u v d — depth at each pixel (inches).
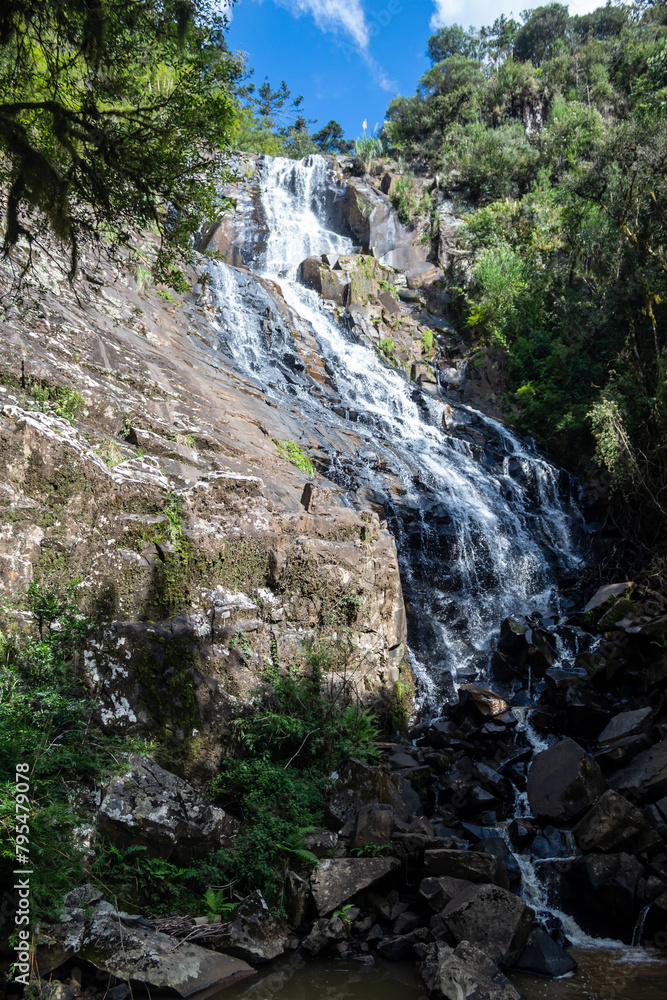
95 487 266.1
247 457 389.1
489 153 1176.8
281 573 309.6
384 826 242.1
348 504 429.1
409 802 277.7
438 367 817.5
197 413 401.7
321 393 637.9
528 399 730.8
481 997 177.8
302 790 251.4
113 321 434.9
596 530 581.9
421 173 1327.5
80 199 243.6
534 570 523.5
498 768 315.3
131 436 325.1
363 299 864.9
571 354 718.5
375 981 194.1
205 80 239.9
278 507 339.6
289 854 230.8
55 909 184.4
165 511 283.6
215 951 198.1
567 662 404.8
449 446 650.2
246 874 221.5
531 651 405.7
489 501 574.2
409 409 705.6
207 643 269.4
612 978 200.1
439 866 229.9
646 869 239.3
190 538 282.0
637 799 269.7
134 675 248.2
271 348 664.4
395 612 383.9
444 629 447.5
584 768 277.0
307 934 215.0
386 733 339.0
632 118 736.3
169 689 253.1
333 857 234.2
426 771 298.7
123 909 201.8
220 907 210.8
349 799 259.0
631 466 534.9
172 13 225.8
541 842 263.3
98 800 213.5
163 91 254.8
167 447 334.3
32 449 252.5
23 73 226.8
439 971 186.2
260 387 555.2
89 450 279.3
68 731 220.7
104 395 338.0
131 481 282.0
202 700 257.4
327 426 561.0
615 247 715.4
